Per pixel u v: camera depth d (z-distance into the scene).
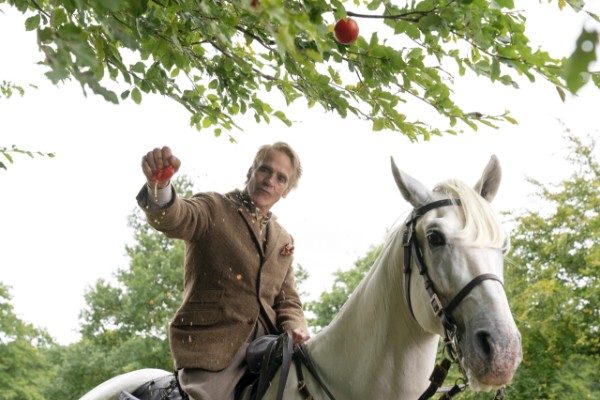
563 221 15.15
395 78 2.65
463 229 2.79
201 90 3.39
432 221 2.86
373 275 3.15
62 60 1.86
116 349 23.47
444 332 2.82
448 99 2.71
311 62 2.57
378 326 3.06
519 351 2.60
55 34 1.88
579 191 15.27
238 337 3.38
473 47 2.58
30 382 24.70
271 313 3.54
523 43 2.49
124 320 23.81
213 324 3.37
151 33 2.66
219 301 3.39
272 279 3.54
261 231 3.55
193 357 3.31
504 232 2.86
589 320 14.35
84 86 1.85
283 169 3.55
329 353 3.20
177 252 24.45
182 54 2.77
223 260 3.40
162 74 2.96
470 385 2.70
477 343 2.64
